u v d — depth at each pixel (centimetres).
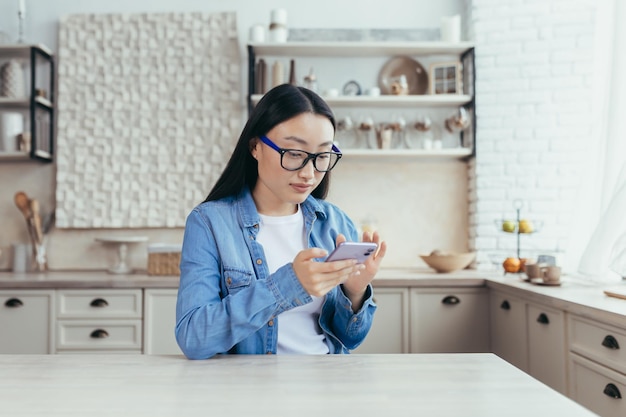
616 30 269
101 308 316
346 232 166
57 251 383
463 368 111
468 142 375
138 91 383
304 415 82
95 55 382
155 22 385
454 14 395
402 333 318
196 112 383
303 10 394
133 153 381
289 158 133
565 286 265
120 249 366
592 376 207
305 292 120
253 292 123
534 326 260
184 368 111
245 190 153
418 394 93
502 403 89
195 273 137
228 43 384
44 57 378
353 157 386
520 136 365
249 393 93
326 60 390
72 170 380
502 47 368
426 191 389
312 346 147
